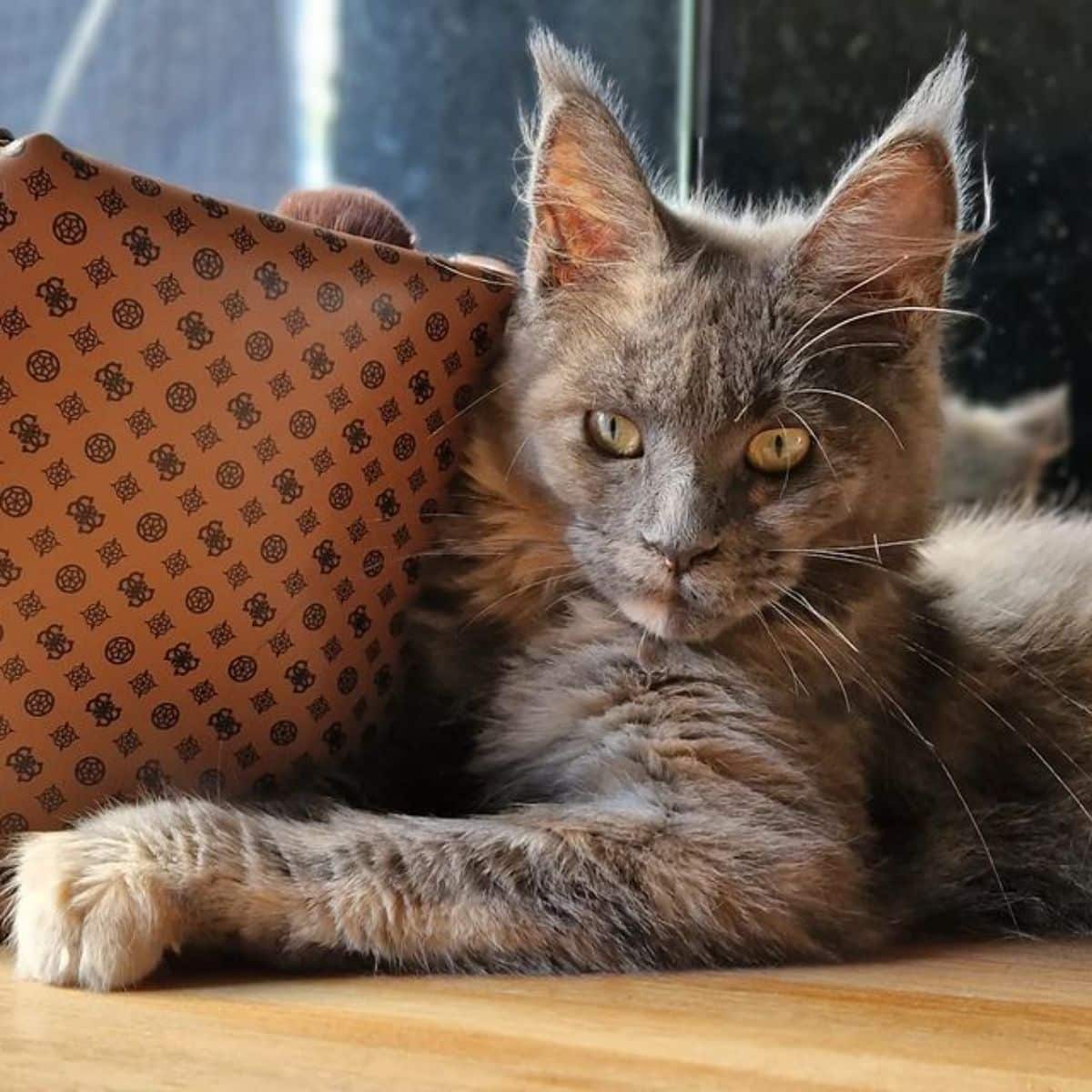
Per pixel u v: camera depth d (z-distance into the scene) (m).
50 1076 0.23
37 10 0.71
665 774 0.33
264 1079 0.23
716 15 0.59
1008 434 0.60
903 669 0.38
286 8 0.69
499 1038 0.25
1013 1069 0.24
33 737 0.30
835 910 0.32
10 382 0.28
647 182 0.35
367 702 0.35
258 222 0.30
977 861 0.38
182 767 0.31
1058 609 0.43
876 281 0.35
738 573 0.34
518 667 0.36
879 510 0.36
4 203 0.27
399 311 0.33
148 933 0.27
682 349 0.34
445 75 0.67
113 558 0.30
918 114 0.35
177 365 0.30
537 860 0.30
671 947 0.30
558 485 0.35
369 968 0.29
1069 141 0.58
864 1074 0.24
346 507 0.33
